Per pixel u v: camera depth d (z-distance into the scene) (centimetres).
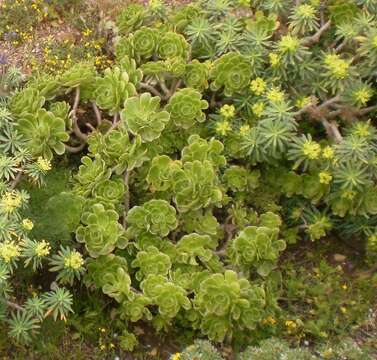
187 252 157
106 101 173
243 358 141
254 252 156
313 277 170
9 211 142
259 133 166
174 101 171
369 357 147
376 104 175
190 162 161
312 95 171
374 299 168
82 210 157
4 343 146
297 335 157
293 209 174
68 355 149
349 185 159
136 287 159
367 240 174
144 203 160
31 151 166
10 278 154
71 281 149
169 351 155
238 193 174
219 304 146
